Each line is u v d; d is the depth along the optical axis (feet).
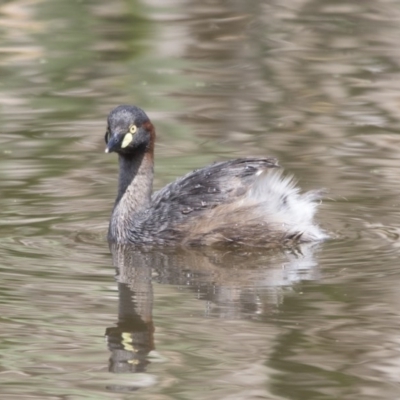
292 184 44.86
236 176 44.57
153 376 30.89
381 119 60.95
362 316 35.04
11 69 70.79
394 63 72.38
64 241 43.68
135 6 81.71
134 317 35.17
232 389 30.01
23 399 29.45
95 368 31.50
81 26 78.54
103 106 63.87
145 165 45.21
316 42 77.25
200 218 43.80
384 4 85.05
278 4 84.99
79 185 50.44
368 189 49.06
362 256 41.24
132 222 44.55
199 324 34.63
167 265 41.16
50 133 58.85
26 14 80.43
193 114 62.34
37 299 36.73
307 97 65.51
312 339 33.37
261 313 35.50
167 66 72.38
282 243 43.32
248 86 68.13
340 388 30.04
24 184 50.44
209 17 81.41
